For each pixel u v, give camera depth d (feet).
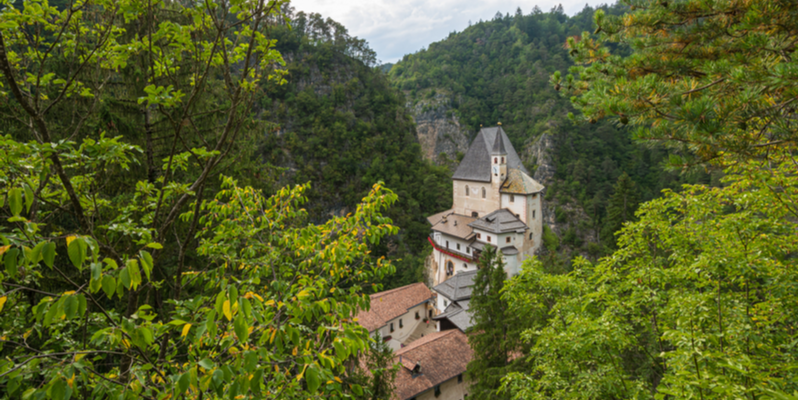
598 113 26.53
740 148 19.93
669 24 28.89
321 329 16.14
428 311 154.20
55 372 12.21
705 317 26.45
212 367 13.38
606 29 31.99
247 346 18.30
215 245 24.56
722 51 26.58
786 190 30.68
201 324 13.93
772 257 33.09
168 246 40.68
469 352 100.83
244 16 21.71
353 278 25.80
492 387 67.56
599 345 34.42
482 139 198.59
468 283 138.41
